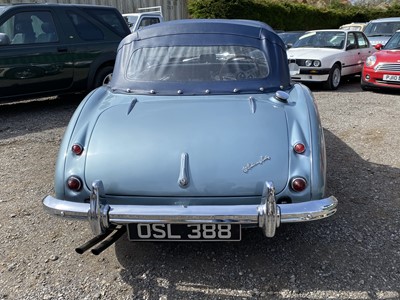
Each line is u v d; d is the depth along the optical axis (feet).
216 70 10.36
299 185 7.68
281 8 65.62
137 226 7.88
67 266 8.98
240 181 7.70
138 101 9.62
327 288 8.07
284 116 8.71
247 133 8.20
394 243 9.59
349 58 32.96
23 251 9.56
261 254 9.25
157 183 7.79
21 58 21.47
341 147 16.80
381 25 43.86
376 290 7.99
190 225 7.75
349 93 30.07
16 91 21.75
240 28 10.88
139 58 10.84
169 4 58.49
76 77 23.82
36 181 13.66
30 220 11.02
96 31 24.54
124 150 8.11
